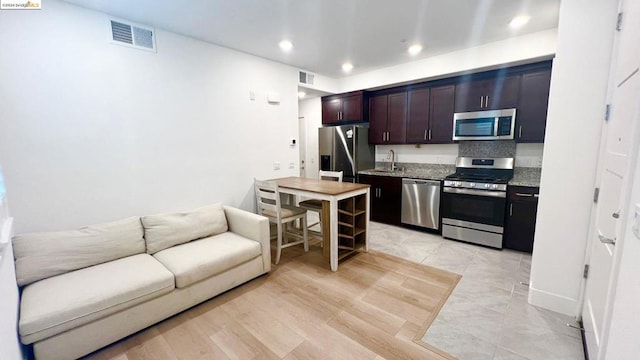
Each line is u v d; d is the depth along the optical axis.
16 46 1.94
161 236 2.46
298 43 3.11
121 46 2.42
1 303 1.23
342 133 4.83
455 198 3.62
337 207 2.93
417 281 2.60
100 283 1.85
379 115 4.67
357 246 3.36
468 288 2.46
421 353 1.72
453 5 2.31
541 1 2.24
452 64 3.51
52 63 2.08
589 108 1.84
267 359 1.69
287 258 3.18
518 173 3.69
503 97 3.43
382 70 4.21
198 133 3.01
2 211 1.38
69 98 2.18
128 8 2.24
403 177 4.13
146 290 1.90
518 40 3.02
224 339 1.87
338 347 1.78
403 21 2.60
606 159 1.70
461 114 3.75
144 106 2.59
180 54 2.81
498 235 3.33
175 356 1.73
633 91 1.27
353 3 2.26
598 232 1.72
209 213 2.85
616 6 1.69
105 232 2.22
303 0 2.20
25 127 2.00
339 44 3.16
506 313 2.10
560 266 2.05
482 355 1.70
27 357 1.57
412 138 4.31
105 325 1.75
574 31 1.85
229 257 2.36
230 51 3.23
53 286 1.80
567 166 1.95
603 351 1.15
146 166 2.64
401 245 3.52
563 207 2.00
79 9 2.18
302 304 2.25
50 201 2.14
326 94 4.97
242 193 3.48
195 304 2.20
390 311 2.15
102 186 2.39
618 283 1.02
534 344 1.78
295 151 4.10
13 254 1.79
